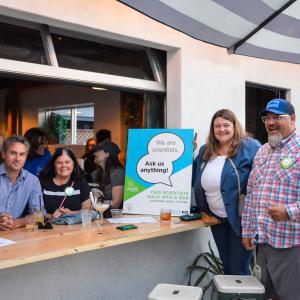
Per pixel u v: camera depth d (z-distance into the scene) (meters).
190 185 3.38
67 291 2.95
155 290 2.49
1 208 2.77
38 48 3.21
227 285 2.53
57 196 3.10
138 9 2.66
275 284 2.63
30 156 4.10
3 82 6.61
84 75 3.41
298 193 2.50
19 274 2.66
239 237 3.24
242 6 2.96
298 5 3.20
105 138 4.79
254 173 2.80
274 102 2.61
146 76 3.98
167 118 4.03
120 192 3.57
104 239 2.45
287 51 3.94
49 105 6.93
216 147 3.31
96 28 3.25
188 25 3.04
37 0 2.91
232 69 4.45
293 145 2.57
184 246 3.88
